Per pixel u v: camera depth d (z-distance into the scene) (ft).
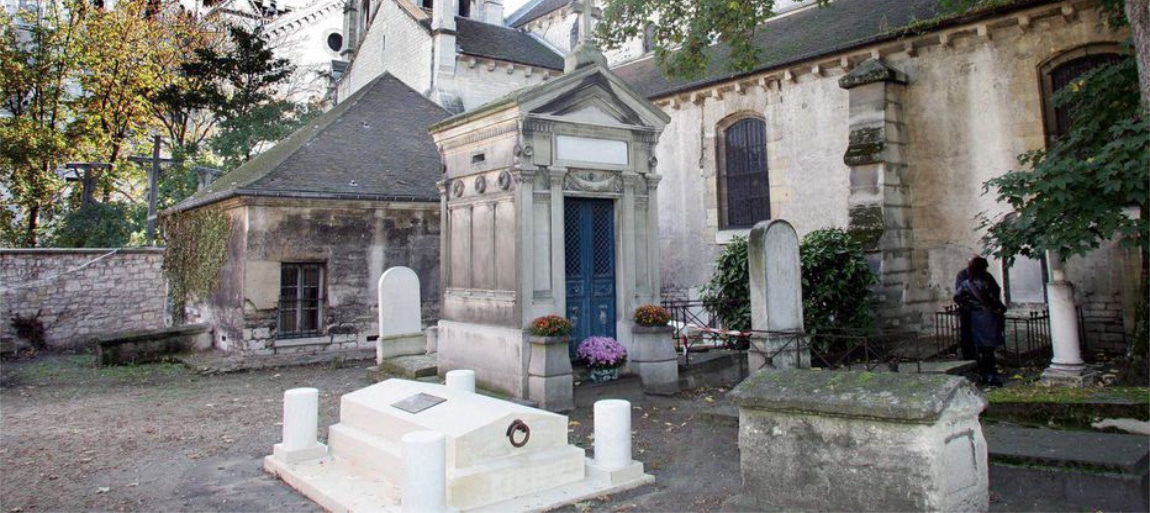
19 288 54.65
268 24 116.37
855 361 36.94
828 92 48.98
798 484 14.90
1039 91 40.01
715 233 56.39
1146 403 18.81
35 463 22.74
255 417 29.89
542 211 30.09
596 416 19.53
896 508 13.39
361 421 20.88
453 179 34.55
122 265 59.36
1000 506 15.87
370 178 50.75
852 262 38.96
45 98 79.05
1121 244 25.00
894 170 44.11
